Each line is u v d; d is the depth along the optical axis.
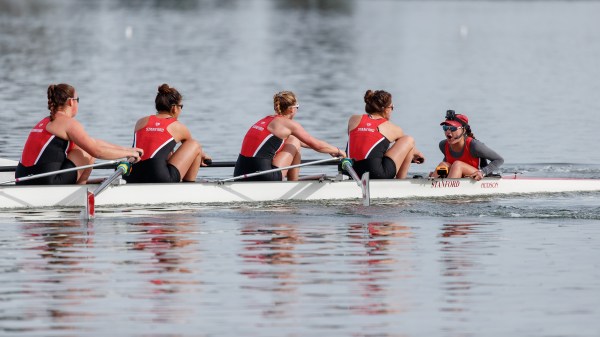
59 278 42.28
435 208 61.38
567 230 53.66
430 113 123.56
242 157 64.94
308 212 59.59
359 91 147.50
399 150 65.81
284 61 195.38
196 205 61.81
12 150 90.38
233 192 62.97
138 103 129.00
